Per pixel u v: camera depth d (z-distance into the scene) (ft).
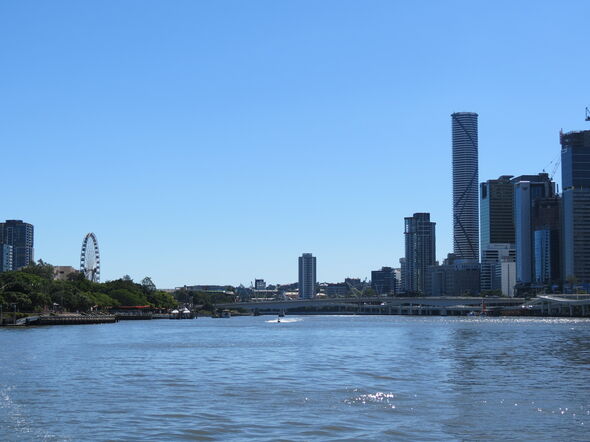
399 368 363.15
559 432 197.77
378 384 296.30
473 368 360.69
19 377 327.06
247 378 322.75
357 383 299.99
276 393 270.87
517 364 381.60
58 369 362.94
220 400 254.27
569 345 541.75
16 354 459.32
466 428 202.90
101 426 207.00
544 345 543.39
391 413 225.97
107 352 484.74
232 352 490.08
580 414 223.30
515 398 255.09
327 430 200.64
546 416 220.43
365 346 548.31
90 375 336.08
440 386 288.51
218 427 204.85
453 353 462.60
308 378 320.91
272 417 220.02
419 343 579.07
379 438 190.90
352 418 217.77
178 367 376.48
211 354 470.80
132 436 193.98
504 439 189.57
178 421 214.07
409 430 200.34
